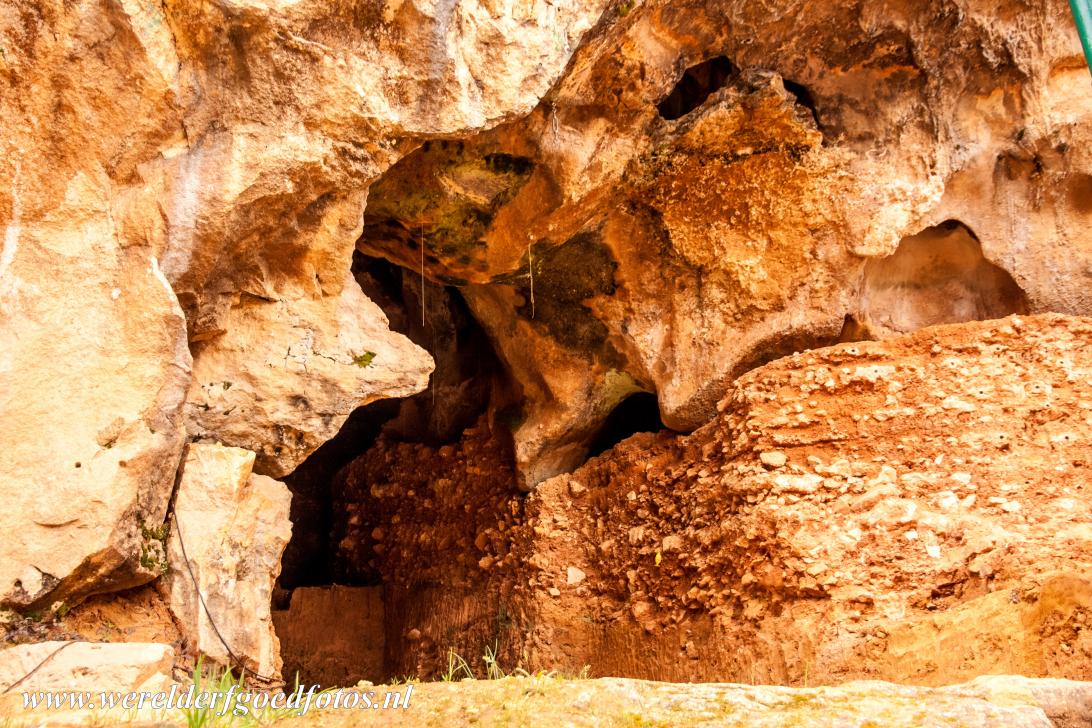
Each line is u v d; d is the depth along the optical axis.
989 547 5.79
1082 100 7.49
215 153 5.25
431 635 9.34
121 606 5.16
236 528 5.71
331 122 5.52
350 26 5.43
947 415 6.63
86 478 4.77
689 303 8.34
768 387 7.03
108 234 4.95
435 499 9.98
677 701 3.68
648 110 7.28
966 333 6.94
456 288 10.18
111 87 4.80
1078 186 7.73
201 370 5.98
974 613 5.38
